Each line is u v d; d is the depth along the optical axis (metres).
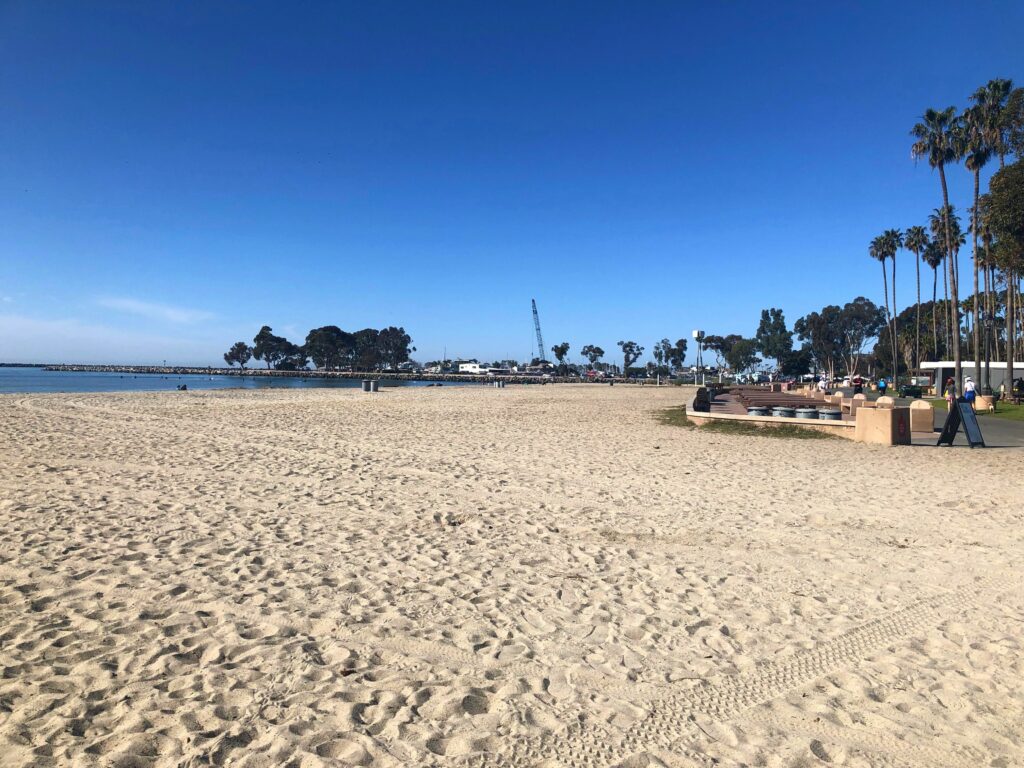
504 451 15.14
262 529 7.55
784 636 4.73
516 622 4.95
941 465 13.27
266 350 178.12
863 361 116.38
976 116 33.53
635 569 6.30
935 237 62.44
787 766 3.18
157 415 23.38
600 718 3.60
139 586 5.56
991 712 3.66
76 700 3.66
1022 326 50.25
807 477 11.78
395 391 53.81
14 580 5.63
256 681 3.94
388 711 3.62
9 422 19.47
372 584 5.75
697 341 48.62
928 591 5.67
